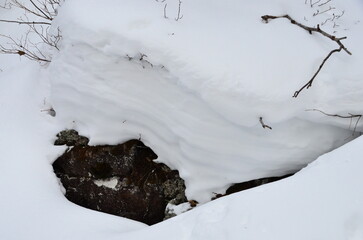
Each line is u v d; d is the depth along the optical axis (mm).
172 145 3359
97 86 3383
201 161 3229
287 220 2105
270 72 3027
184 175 3309
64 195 3607
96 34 3211
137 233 2584
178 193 3426
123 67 3266
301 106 2992
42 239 2928
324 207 2090
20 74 4223
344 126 3068
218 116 3049
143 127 3447
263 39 3244
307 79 3055
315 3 3766
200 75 2961
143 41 3084
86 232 2961
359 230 1973
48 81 4113
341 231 1979
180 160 3336
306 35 3381
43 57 4363
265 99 2938
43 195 3312
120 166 3553
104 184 3557
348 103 3010
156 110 3275
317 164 2516
